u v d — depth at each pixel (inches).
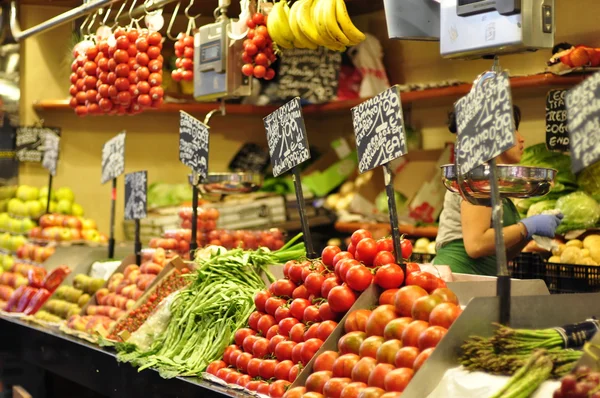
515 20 105.3
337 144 263.6
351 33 151.9
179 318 133.3
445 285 97.0
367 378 88.4
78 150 270.1
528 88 190.4
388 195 104.3
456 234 149.5
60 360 156.3
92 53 192.4
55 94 267.9
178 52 190.5
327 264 110.0
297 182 129.6
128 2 244.1
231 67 173.0
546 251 167.5
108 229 273.3
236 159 276.7
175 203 261.3
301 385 97.5
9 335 183.3
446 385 82.3
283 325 107.8
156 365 123.6
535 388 77.6
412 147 242.8
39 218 253.3
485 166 99.3
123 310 156.6
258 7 169.3
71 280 188.9
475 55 112.5
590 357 77.0
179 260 155.3
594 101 76.9
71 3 260.5
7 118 261.4
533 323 88.3
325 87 239.9
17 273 219.5
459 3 111.5
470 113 93.0
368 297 98.8
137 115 274.4
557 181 176.4
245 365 111.0
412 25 122.6
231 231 195.3
